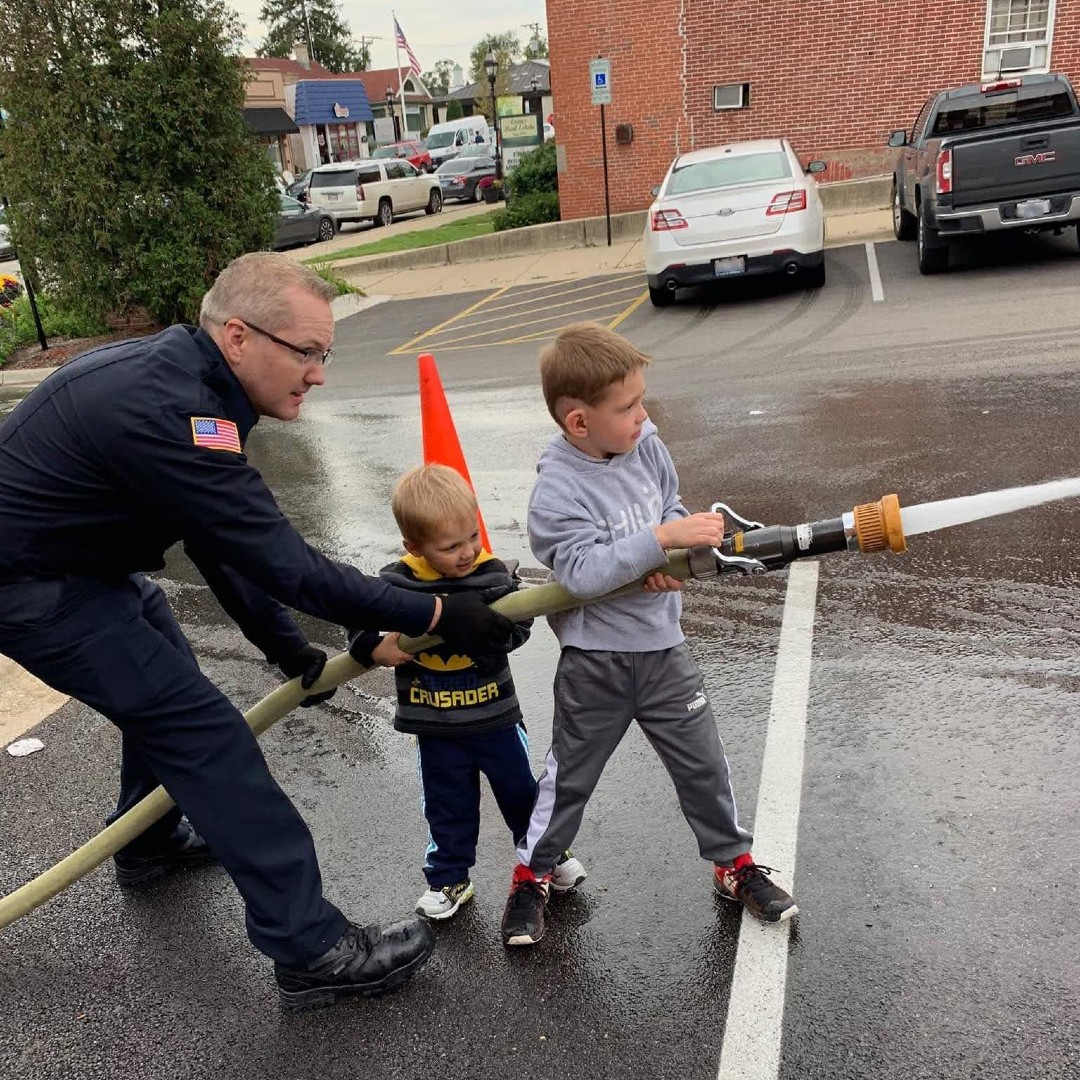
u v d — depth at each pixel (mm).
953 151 10031
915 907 2551
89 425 2051
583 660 2436
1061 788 2936
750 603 4371
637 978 2447
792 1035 2234
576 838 2977
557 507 2320
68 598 2205
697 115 17375
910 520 2188
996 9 16016
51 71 12789
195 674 2342
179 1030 2463
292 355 2152
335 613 2205
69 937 2826
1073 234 12180
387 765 3500
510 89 59312
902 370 7613
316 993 2451
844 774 3113
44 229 13477
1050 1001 2242
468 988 2484
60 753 3781
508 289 15055
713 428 6816
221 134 13570
